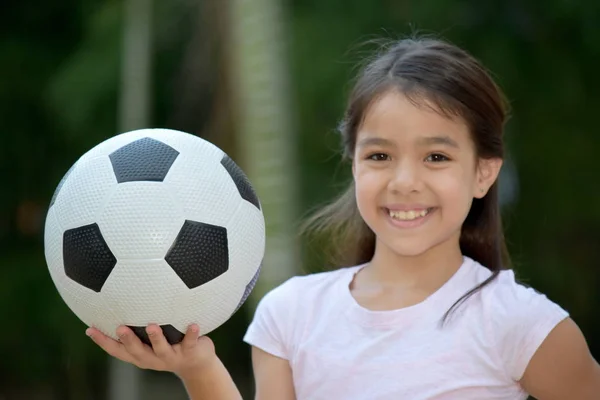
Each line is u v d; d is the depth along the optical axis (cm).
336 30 988
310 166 974
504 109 378
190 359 308
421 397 326
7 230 1316
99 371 1330
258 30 713
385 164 340
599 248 1236
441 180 334
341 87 955
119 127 979
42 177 1302
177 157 299
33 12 1263
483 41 1039
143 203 287
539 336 322
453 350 329
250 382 1256
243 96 714
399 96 336
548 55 1083
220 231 295
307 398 345
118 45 1026
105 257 285
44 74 1249
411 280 354
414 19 984
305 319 359
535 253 1198
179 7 867
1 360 1300
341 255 400
